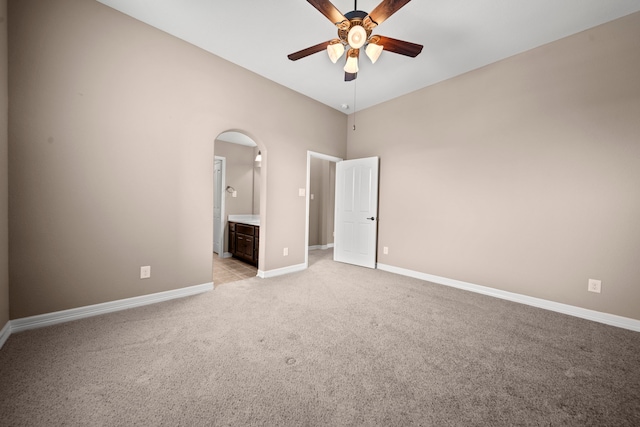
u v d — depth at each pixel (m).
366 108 4.24
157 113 2.44
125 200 2.29
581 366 1.61
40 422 1.12
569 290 2.41
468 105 3.08
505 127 2.79
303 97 3.78
